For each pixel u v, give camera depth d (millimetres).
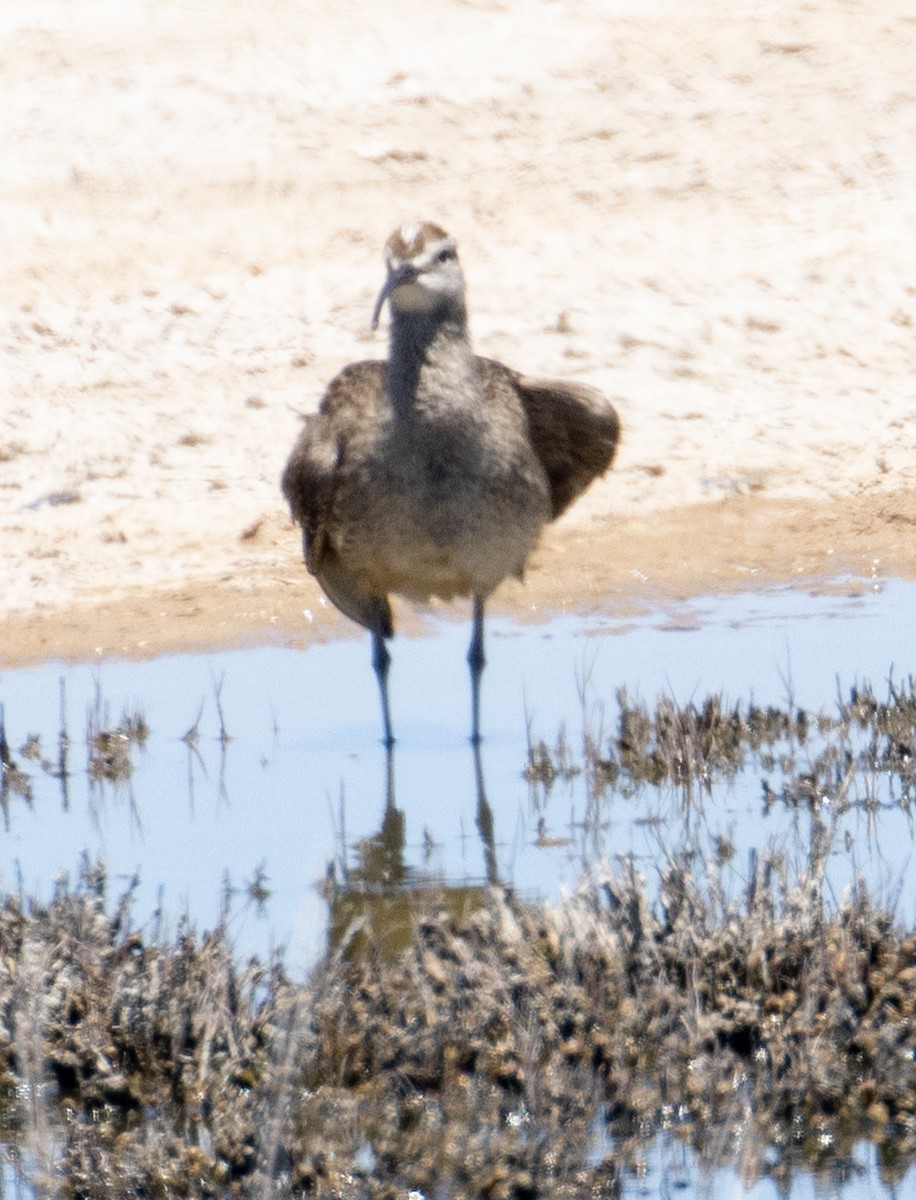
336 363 19656
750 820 10672
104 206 24281
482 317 20828
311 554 12469
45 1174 7328
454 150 25438
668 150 25125
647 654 13648
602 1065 7988
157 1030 8203
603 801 11094
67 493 17188
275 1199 7156
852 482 17031
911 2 28734
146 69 27938
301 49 28406
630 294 21172
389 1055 8016
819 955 8250
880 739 11781
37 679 13734
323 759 11922
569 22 29016
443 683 13398
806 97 26312
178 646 14297
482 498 11859
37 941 8500
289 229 23469
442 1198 7215
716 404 18781
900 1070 7898
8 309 21391
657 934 8625
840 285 21078
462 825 10695
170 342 20328
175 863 10164
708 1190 7230
